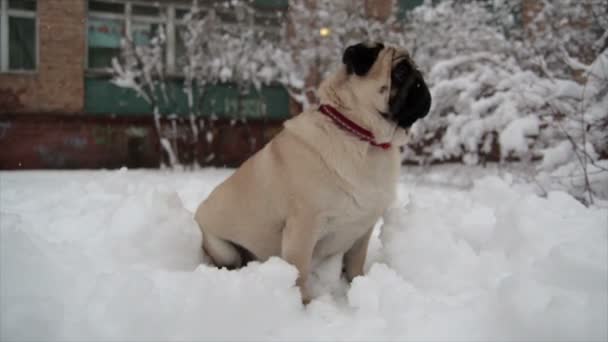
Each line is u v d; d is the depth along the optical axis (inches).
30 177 106.3
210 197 44.9
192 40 143.6
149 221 41.9
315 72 143.4
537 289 30.5
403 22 129.0
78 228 44.1
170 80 159.2
